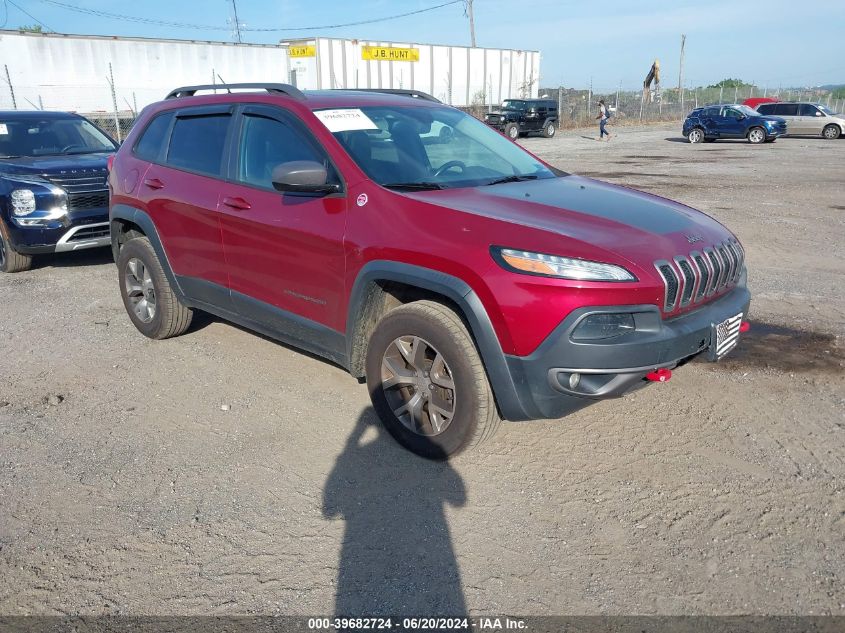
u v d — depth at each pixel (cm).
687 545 286
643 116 4447
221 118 446
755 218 990
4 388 445
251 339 530
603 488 327
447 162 406
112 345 521
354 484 333
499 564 276
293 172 346
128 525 303
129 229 546
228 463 353
